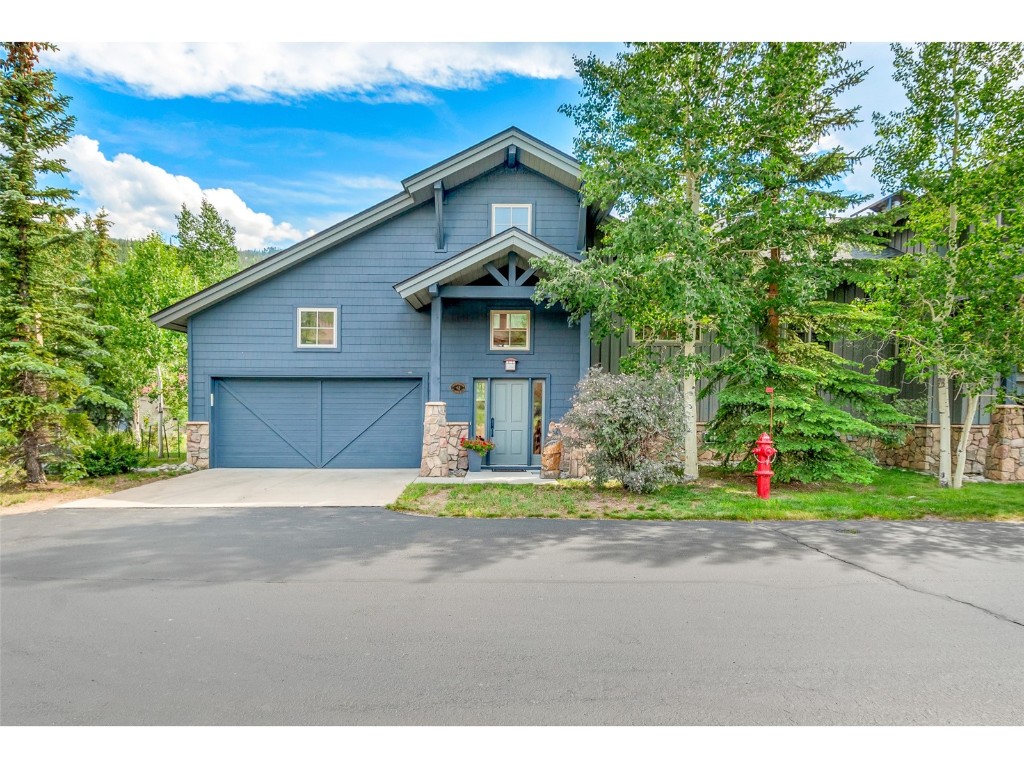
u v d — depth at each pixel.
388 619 3.65
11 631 3.49
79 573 4.63
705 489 8.41
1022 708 2.66
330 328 11.75
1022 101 7.61
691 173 8.58
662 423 8.00
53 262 9.62
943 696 2.75
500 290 10.03
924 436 10.60
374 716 2.56
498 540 5.65
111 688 2.80
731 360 8.53
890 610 3.81
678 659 3.09
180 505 7.46
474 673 2.93
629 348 10.21
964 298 8.25
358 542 5.59
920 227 8.73
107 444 10.57
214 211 31.25
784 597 4.05
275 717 2.55
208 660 3.09
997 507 6.89
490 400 11.35
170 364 14.75
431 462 9.97
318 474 10.64
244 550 5.32
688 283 7.22
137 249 14.70
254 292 11.64
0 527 6.27
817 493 8.05
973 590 4.21
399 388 11.81
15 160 9.09
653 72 7.97
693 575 4.54
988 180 7.77
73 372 9.54
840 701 2.70
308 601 3.98
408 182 11.03
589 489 8.34
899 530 6.02
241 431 11.71
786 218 7.65
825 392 10.28
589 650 3.20
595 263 8.88
